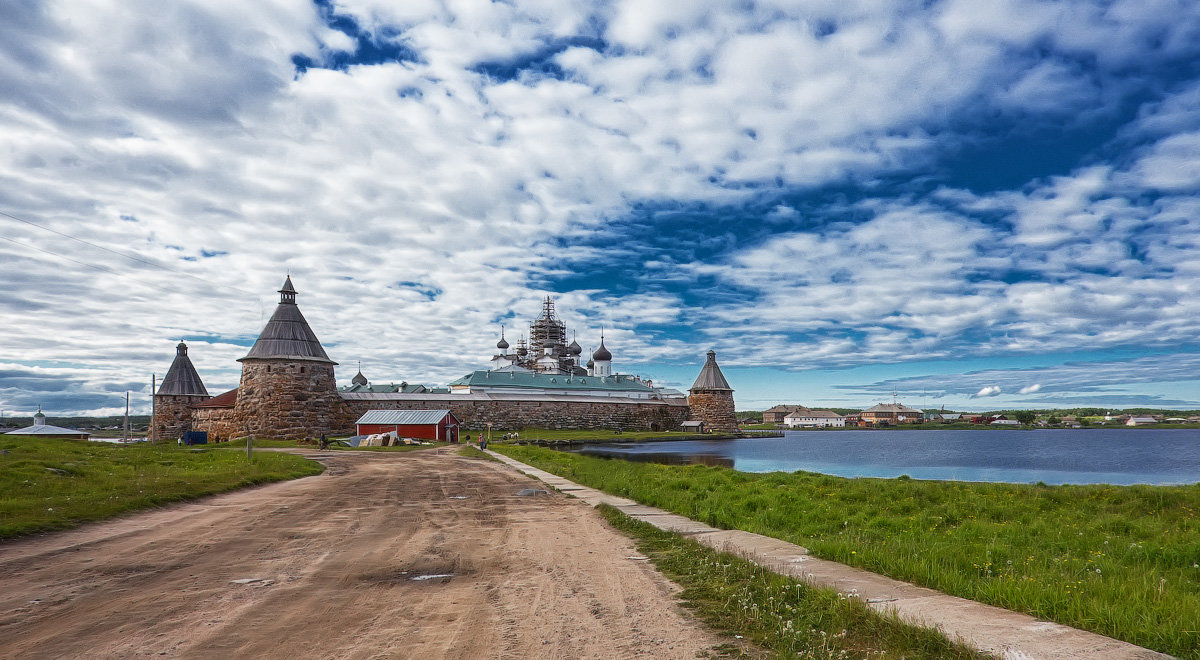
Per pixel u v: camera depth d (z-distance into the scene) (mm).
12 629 7086
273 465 32625
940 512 16656
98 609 7883
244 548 11922
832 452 81875
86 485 19984
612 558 10914
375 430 75250
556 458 41969
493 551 11586
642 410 123375
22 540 12492
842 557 10156
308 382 80375
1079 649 5812
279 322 81062
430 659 6133
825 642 6328
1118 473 51062
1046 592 7363
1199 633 5789
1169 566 10586
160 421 98875
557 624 7234
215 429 82312
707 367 132625
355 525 14758
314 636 6844
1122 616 6414
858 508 17422
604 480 24156
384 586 9047
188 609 7883
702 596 8352
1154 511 18266
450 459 43438
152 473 25688
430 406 94500
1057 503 19641
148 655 6266
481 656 6215
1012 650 5789
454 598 8383
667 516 15633
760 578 8906
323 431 81438
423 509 17625
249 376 78625
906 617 6867
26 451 32562
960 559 9797
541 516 16250
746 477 25328
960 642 5973
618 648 6430
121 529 14047
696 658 6145
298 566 10375
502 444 68000
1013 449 89875
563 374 140500
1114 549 11766
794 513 16141
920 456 74438
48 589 8875
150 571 10008
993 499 19531
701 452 79062
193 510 17266
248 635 6879
